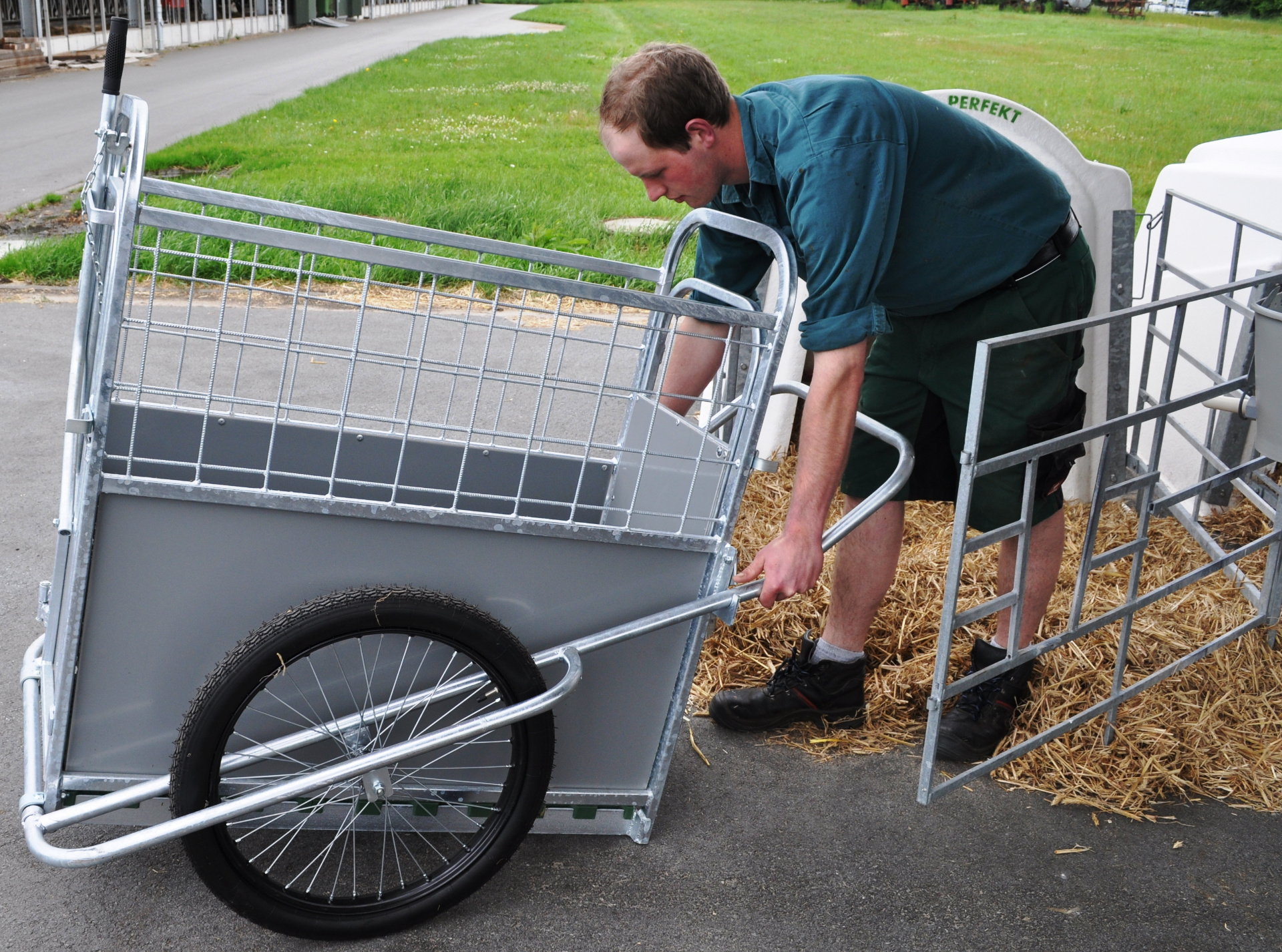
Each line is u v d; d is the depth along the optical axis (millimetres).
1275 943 2090
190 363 4816
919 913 2113
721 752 2586
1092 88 18109
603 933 2008
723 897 2123
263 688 1800
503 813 1981
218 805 1739
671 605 2041
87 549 1667
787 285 1873
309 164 10852
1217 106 16078
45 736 1918
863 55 25438
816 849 2277
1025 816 2430
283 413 4238
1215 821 2451
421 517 1811
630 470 2365
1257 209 3688
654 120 1863
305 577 1809
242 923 1963
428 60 26562
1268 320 2312
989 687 2646
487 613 1892
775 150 1904
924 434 2477
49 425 4250
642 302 1794
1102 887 2217
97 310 1892
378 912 1923
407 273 6348
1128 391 4078
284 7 38219
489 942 1968
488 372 1785
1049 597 2588
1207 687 2865
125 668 1785
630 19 46156
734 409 2299
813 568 1943
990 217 2152
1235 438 3738
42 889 1998
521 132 14625
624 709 2119
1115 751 2607
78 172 10250
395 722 1906
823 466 1916
